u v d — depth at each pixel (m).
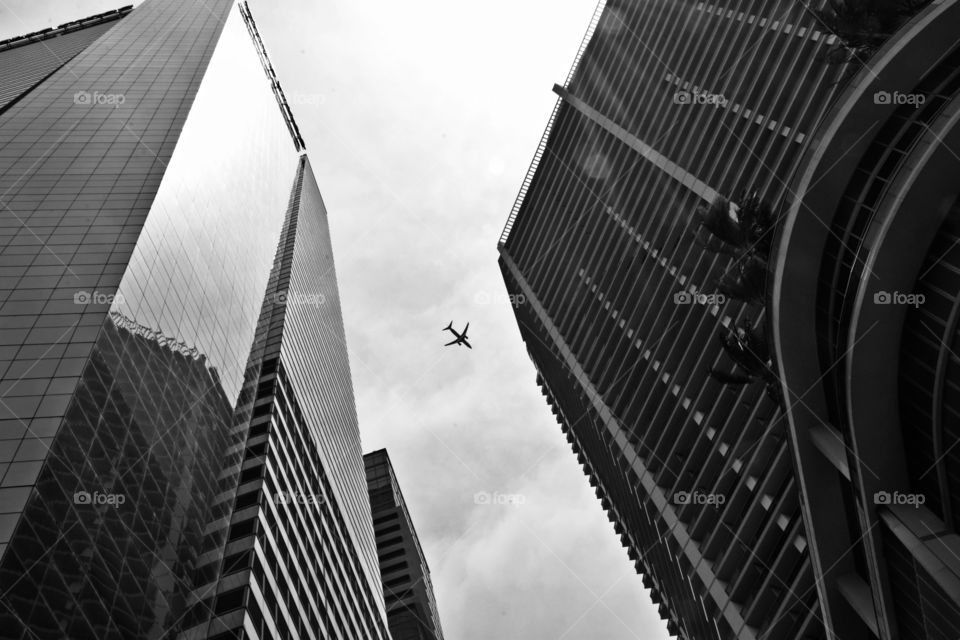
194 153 74.62
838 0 30.31
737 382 37.59
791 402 30.97
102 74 87.38
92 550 38.22
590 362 85.94
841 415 27.39
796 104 53.53
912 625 27.61
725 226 34.31
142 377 49.84
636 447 70.75
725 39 70.06
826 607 33.19
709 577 51.53
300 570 62.19
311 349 107.88
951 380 22.86
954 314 22.39
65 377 41.53
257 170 110.19
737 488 49.47
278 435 72.69
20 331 44.38
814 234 28.16
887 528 26.70
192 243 67.81
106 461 42.28
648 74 86.00
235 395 70.94
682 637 79.94
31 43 140.50
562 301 96.25
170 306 58.53
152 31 106.31
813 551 32.94
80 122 72.88
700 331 60.53
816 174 27.25
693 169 68.50
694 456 58.19
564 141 106.19
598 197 91.50
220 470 60.06
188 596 47.69
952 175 22.56
